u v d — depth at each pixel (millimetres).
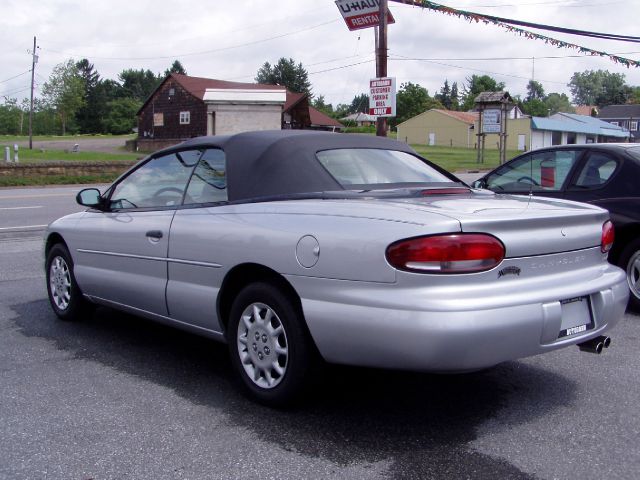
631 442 3627
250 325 4141
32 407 4109
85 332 5816
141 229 4930
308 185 4246
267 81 111438
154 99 52219
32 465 3354
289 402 3980
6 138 73125
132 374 4730
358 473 3260
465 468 3318
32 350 5293
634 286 6344
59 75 83500
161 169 5145
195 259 4430
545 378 4648
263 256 3951
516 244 3549
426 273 3350
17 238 11234
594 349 4000
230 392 4371
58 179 27531
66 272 6020
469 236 3395
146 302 4941
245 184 4383
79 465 3352
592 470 3309
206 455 3459
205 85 51031
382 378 4625
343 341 3576
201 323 4500
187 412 4031
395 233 3441
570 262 3896
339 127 65438
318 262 3674
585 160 6848
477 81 116938
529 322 3465
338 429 3785
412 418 3945
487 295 3400
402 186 4477
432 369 3361
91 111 118375
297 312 3859
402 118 93562
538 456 3455
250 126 43375
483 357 3359
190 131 50000
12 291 7348
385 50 17531
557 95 105750
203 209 4539
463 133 70750
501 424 3861
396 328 3355
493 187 7516
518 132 57438
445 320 3268
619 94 124125
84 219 5707
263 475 3242
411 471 3281
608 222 4293
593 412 4043
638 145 6832
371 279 3479
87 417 3955
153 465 3350
